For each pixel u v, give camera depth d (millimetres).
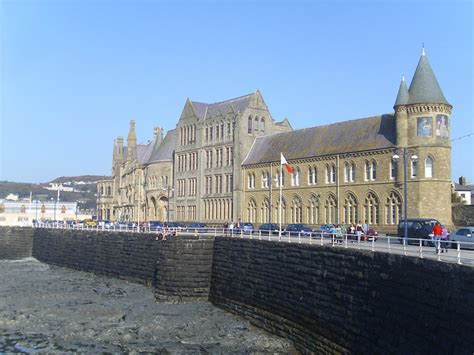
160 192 113062
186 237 50781
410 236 45469
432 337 21844
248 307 42281
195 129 102375
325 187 74875
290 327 36031
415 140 62750
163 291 50062
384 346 25562
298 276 35719
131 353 33000
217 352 32875
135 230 71688
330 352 30875
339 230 47031
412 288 23859
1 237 91625
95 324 40062
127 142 136875
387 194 65938
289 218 80750
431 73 63500
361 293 28438
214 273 49844
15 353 33062
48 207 168250
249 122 92562
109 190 152000
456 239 39375
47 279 64875
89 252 72812
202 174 99438
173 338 36188
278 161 83125
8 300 49469
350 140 73312
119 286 58750
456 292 20562
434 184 62000
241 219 89750
